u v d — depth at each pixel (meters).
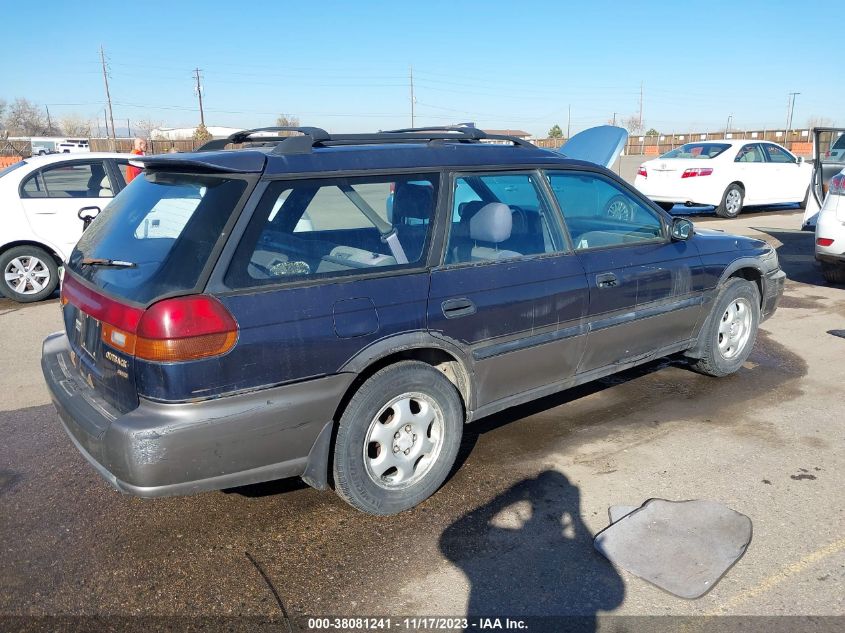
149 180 3.53
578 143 8.00
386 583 2.94
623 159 41.00
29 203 7.96
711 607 2.74
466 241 3.65
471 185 3.74
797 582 2.87
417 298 3.35
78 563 3.11
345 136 3.59
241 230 2.94
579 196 4.23
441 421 3.51
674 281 4.56
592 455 4.02
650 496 3.55
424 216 3.50
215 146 3.98
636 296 4.32
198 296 2.81
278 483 3.80
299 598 2.86
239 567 3.07
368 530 3.32
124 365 2.89
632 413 4.60
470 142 4.06
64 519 3.47
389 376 3.28
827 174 9.28
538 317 3.81
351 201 3.27
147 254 3.08
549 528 3.30
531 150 4.08
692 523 3.29
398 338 3.27
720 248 4.95
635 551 3.10
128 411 2.95
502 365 3.73
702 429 4.34
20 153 40.44
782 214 15.26
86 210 8.17
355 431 3.22
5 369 5.71
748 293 5.12
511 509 3.47
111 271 3.17
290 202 3.11
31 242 8.02
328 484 3.45
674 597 2.80
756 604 2.75
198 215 2.99
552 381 4.06
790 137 50.16
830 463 3.87
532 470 3.86
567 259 3.99
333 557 3.12
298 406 3.03
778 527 3.26
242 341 2.86
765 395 4.88
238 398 2.89
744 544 3.12
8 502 3.64
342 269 3.20
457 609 2.77
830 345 6.02
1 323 7.19
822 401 4.75
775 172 14.52
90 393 3.24
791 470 3.79
